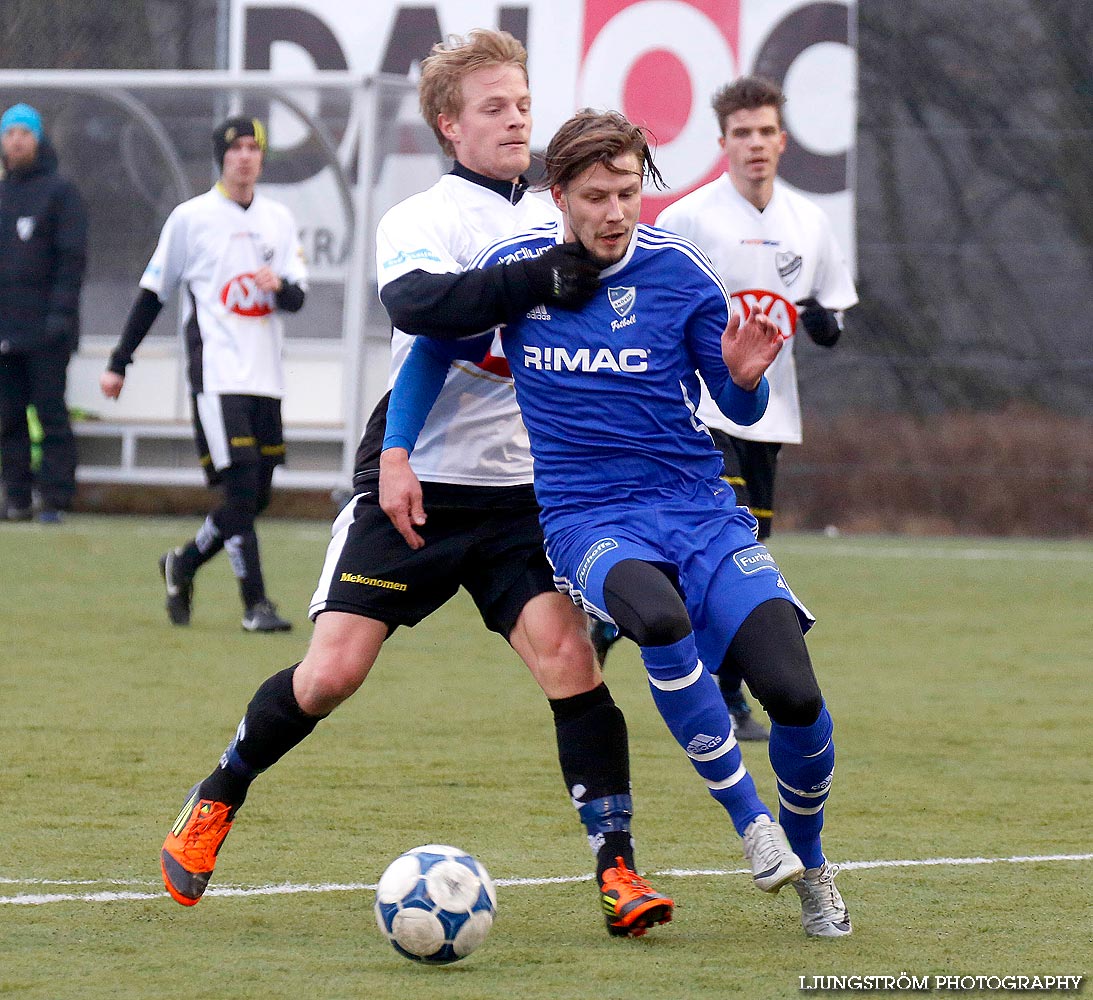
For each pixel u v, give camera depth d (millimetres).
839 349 57188
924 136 57594
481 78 15258
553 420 14180
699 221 25188
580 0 52844
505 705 25484
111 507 57562
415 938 12469
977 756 22203
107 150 54875
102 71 56281
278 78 50969
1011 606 38688
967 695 27219
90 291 54938
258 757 14367
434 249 14734
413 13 54188
